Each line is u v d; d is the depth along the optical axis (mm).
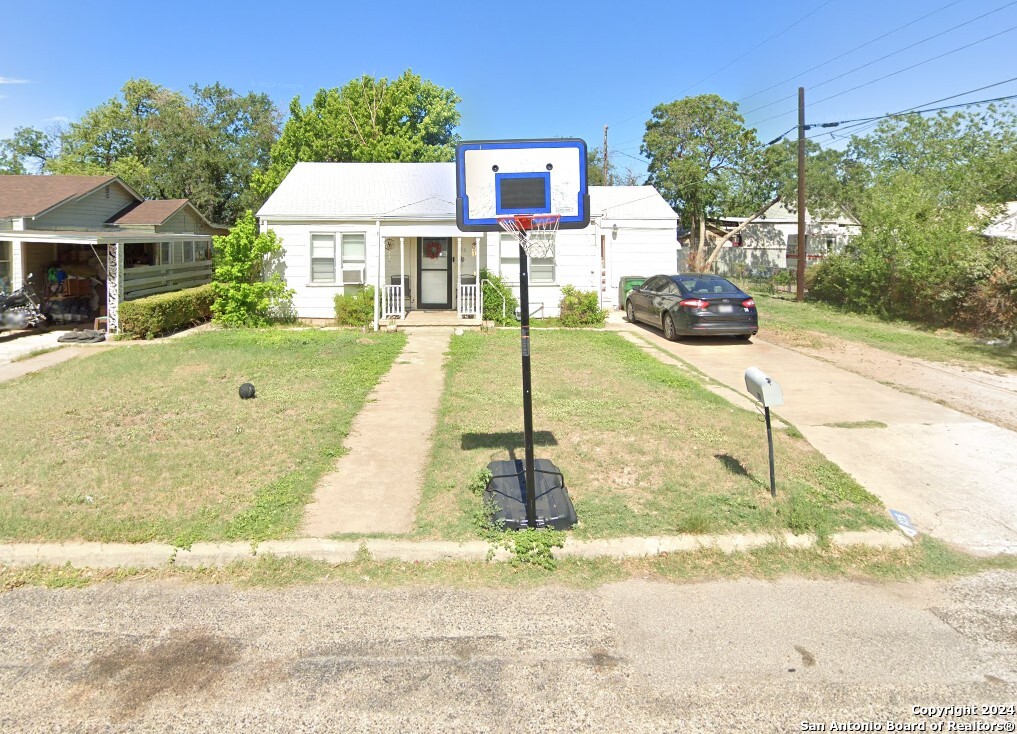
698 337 14719
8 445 7133
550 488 5637
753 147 33750
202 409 8531
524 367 5270
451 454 6906
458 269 16484
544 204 5305
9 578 4785
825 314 19516
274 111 40375
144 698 3502
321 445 7176
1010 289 14773
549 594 4633
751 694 3559
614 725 3322
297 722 3326
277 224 16594
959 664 3836
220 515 5516
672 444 7242
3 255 17141
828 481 6297
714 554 5152
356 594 4613
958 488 6348
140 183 34250
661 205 20938
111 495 5863
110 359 11828
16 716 3359
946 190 19453
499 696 3531
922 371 11336
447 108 35281
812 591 4695
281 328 16141
